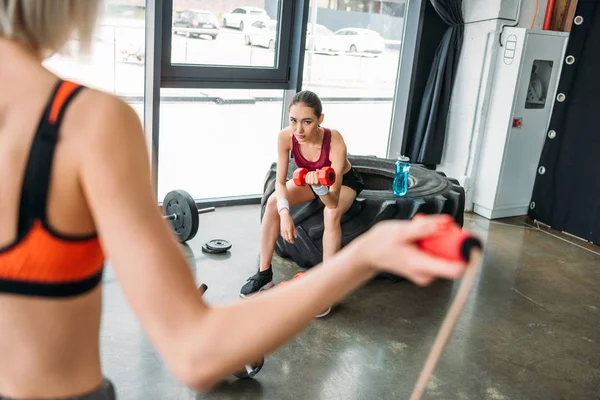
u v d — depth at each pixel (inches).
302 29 167.5
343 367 98.7
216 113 167.5
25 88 23.5
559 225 178.4
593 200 168.4
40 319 24.5
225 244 141.6
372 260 20.4
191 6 152.9
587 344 113.1
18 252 23.3
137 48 149.8
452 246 19.2
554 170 178.4
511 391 96.1
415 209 128.0
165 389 88.5
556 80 177.9
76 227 23.6
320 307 21.0
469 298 128.3
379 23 182.7
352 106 189.0
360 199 126.3
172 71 155.3
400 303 123.0
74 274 24.5
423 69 190.4
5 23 24.2
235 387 90.8
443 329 20.6
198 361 20.6
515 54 170.9
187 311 21.0
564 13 181.5
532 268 148.2
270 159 181.3
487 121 181.9
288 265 137.4
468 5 180.2
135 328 103.2
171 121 162.2
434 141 189.9
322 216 128.8
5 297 24.0
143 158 23.5
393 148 197.6
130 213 22.0
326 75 180.7
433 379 97.3
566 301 131.1
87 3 25.0
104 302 110.3
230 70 163.3
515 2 173.6
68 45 25.9
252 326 20.7
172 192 138.7
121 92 151.9
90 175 22.4
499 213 185.6
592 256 160.1
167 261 21.5
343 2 174.9
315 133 114.0
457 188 141.9
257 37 165.5
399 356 103.4
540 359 106.3
